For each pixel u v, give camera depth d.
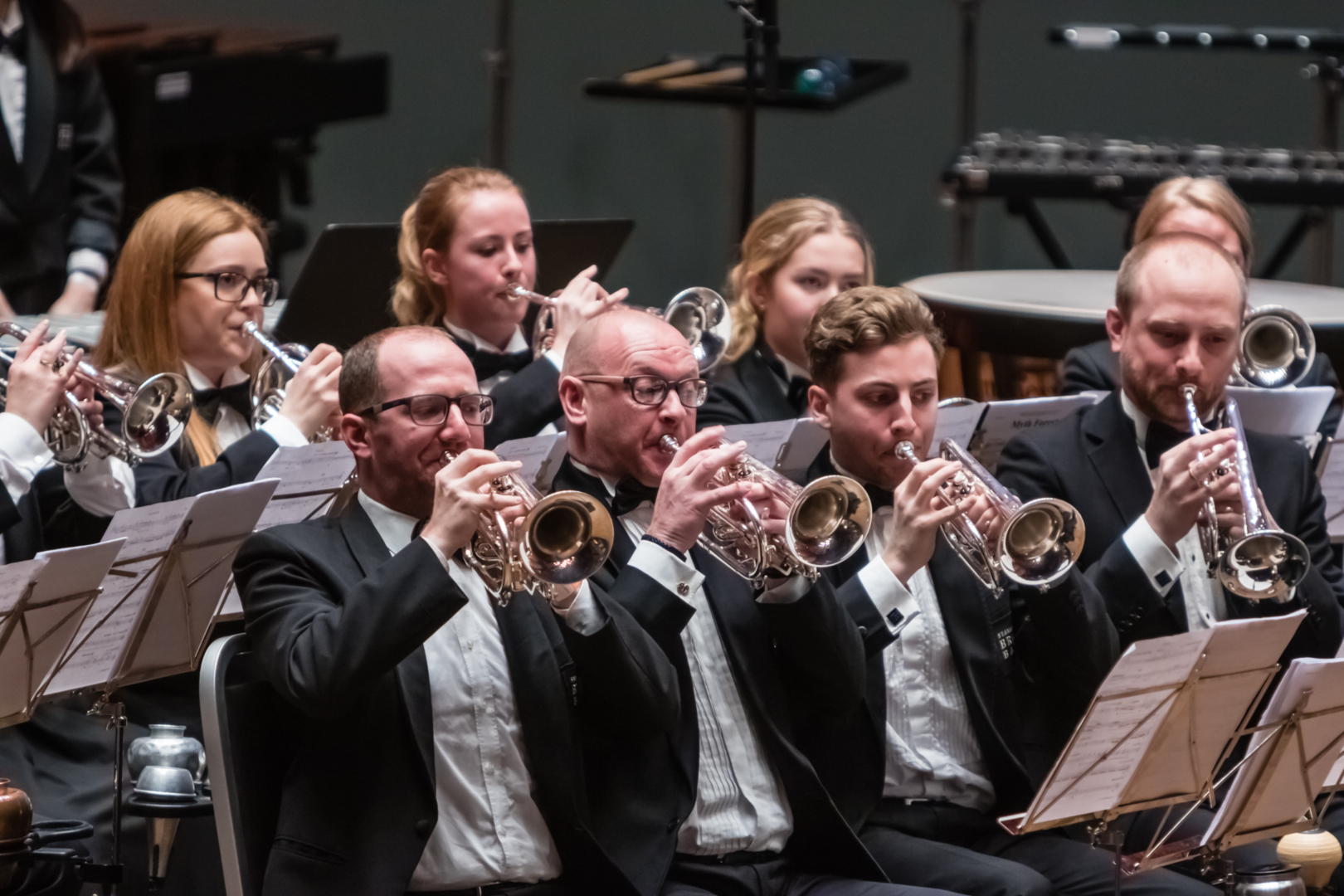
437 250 15.73
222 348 14.41
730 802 10.88
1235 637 9.91
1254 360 15.09
